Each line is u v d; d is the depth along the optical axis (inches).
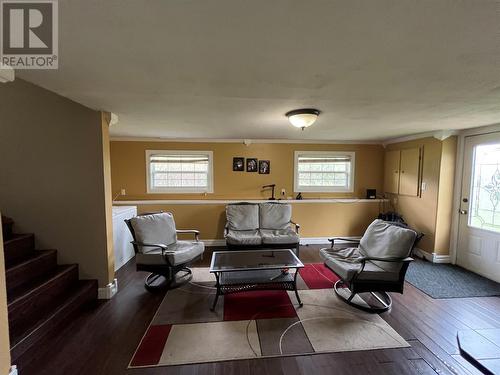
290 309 99.6
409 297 109.3
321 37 46.1
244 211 171.2
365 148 198.4
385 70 61.0
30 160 102.0
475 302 105.2
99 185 104.9
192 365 70.9
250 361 72.4
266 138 185.8
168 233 135.1
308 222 191.9
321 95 81.1
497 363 69.6
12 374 60.7
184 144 186.1
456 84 70.4
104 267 107.3
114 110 102.3
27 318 80.7
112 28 43.1
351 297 101.0
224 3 36.4
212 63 57.3
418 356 74.3
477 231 136.5
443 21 40.6
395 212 186.1
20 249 95.8
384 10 38.0
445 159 148.0
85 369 69.0
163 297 109.1
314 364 71.3
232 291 100.7
